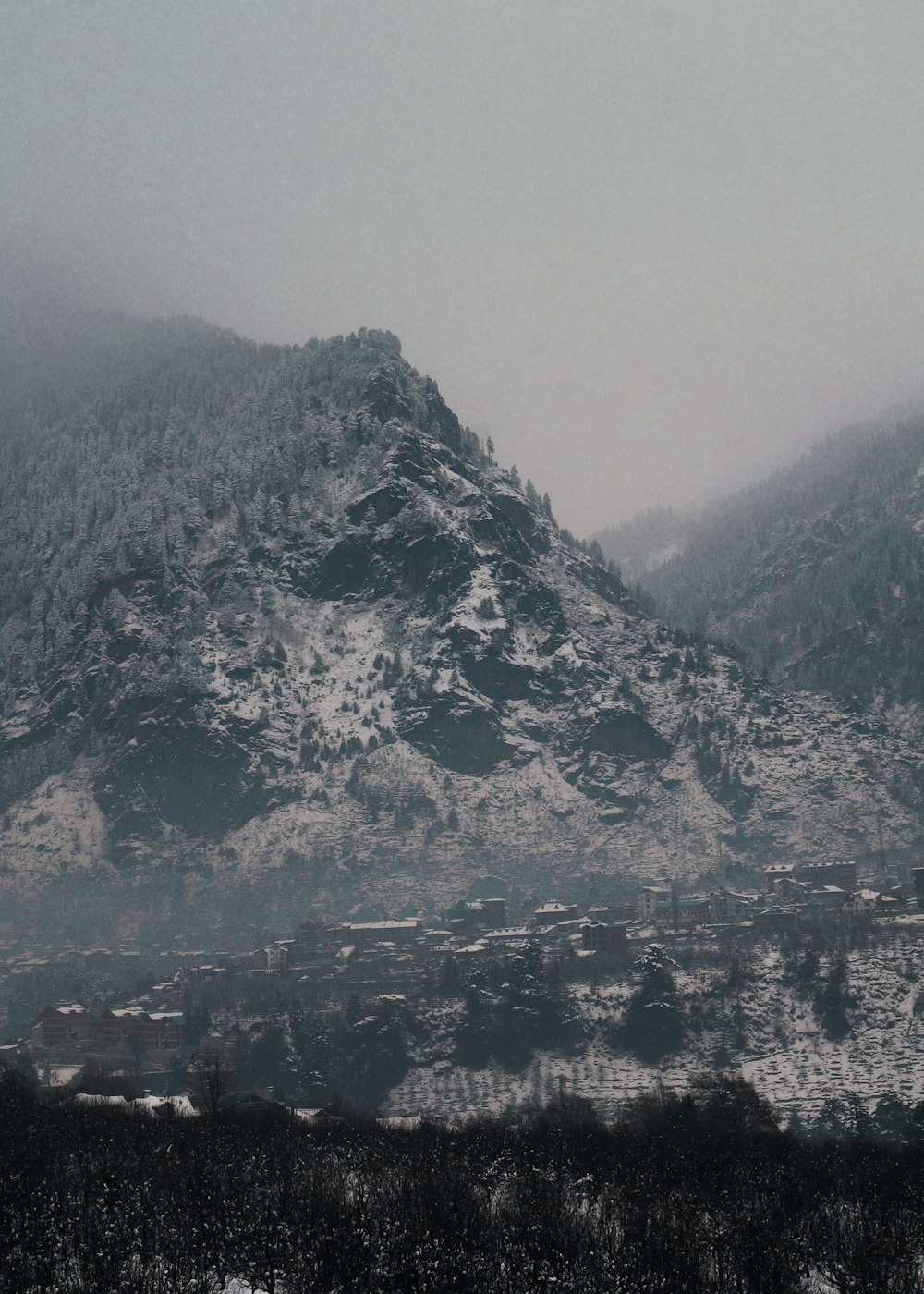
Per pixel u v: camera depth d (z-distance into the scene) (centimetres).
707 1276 14200
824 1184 18112
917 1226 16288
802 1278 14700
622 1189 17225
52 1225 14575
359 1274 13800
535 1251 14400
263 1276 13762
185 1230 14700
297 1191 15800
